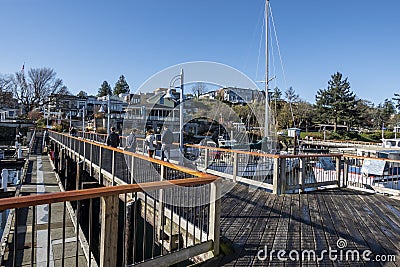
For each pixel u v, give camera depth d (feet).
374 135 130.82
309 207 16.63
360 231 12.70
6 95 164.86
